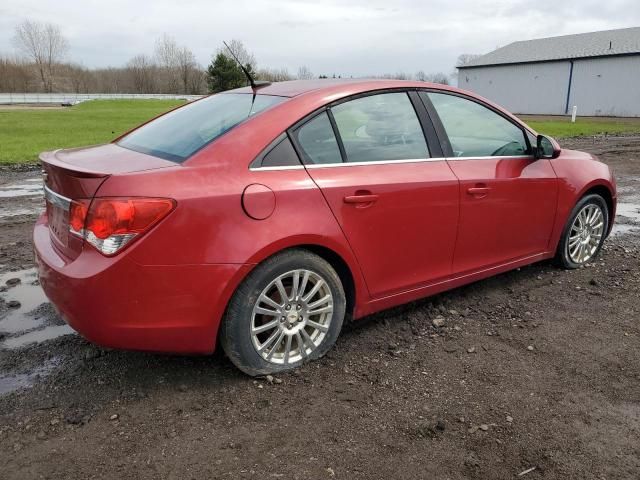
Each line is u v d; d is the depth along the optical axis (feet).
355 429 8.79
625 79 139.95
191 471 7.79
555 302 14.03
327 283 10.56
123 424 8.85
